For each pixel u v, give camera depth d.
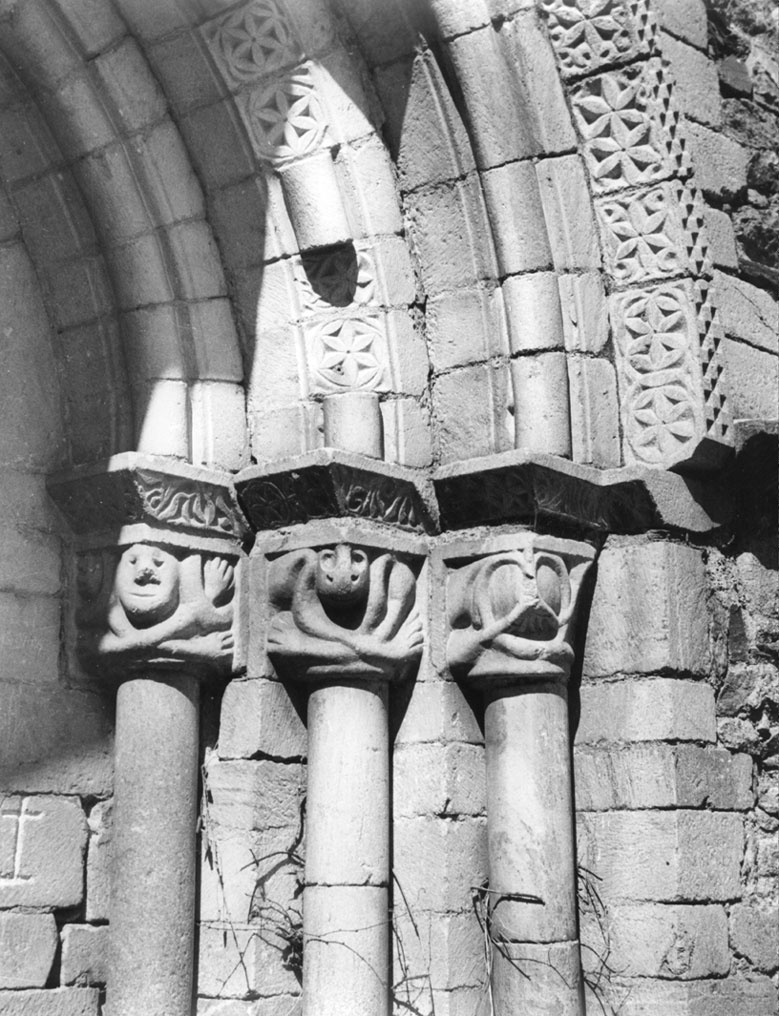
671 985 5.32
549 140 5.81
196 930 5.30
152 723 5.32
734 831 5.65
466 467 5.55
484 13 5.68
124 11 5.50
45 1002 5.10
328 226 5.60
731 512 5.95
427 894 5.36
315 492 5.43
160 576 5.33
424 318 5.82
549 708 5.49
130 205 5.51
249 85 5.66
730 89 6.48
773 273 6.40
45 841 5.22
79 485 5.44
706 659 5.70
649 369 5.80
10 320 5.58
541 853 5.37
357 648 5.37
